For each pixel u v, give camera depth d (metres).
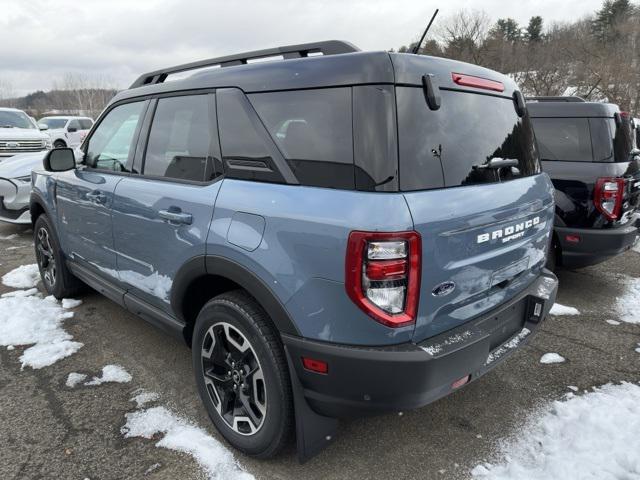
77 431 2.55
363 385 1.86
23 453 2.38
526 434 2.52
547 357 3.32
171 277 2.57
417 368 1.80
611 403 2.74
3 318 3.90
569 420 2.61
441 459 2.35
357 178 1.83
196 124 2.50
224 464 2.31
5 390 2.93
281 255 1.95
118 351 3.42
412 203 1.78
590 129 4.16
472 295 2.09
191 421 2.64
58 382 3.02
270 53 2.43
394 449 2.42
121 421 2.63
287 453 2.38
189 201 2.39
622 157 4.24
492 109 2.35
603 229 4.09
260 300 2.05
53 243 4.07
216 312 2.30
